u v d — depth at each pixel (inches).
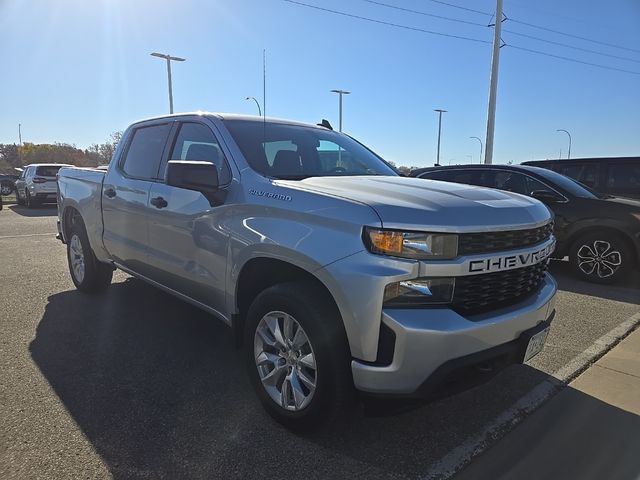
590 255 265.1
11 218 585.6
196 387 130.7
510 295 106.0
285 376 111.3
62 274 261.3
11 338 163.2
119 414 116.3
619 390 134.3
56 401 121.8
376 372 91.5
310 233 100.8
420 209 94.8
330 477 95.7
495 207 104.4
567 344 168.2
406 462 101.0
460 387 96.7
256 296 125.0
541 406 125.3
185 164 117.7
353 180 122.0
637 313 207.2
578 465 100.7
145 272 166.7
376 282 89.8
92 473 94.5
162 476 94.3
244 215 117.7
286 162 135.2
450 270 92.4
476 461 102.1
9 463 96.9
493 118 730.8
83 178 206.1
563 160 396.5
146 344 159.8
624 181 366.9
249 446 104.9
